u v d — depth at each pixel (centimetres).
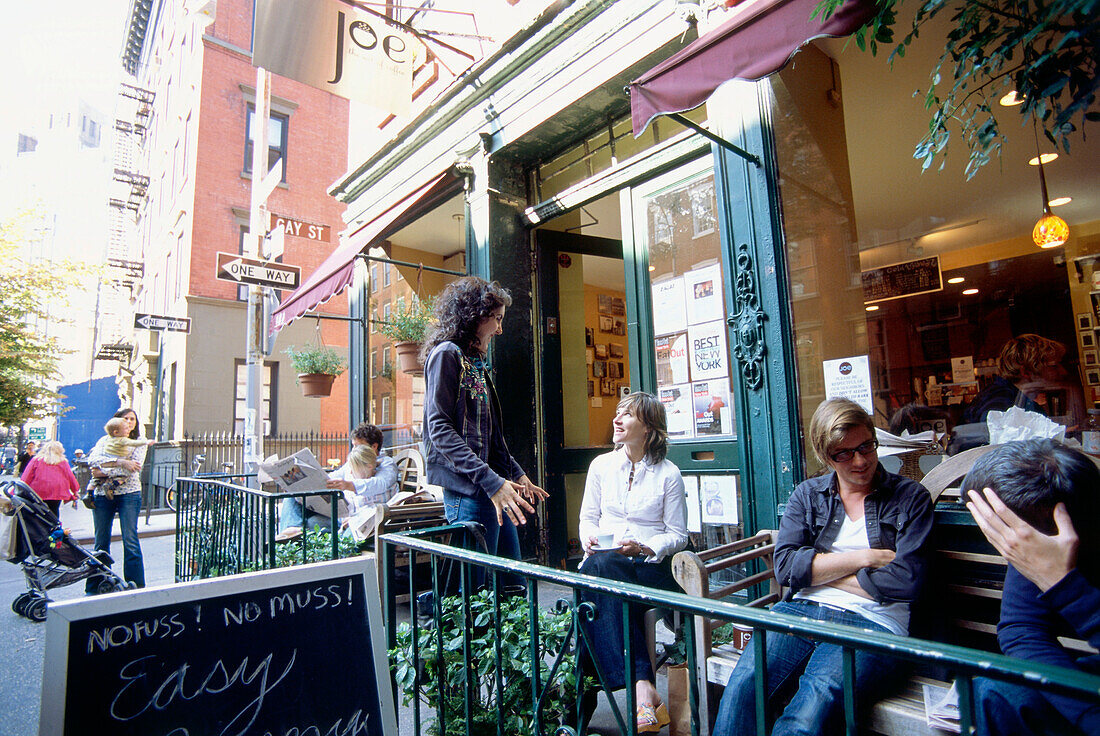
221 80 1580
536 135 523
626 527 284
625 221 463
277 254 743
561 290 583
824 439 204
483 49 562
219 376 1505
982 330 800
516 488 250
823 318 366
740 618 107
